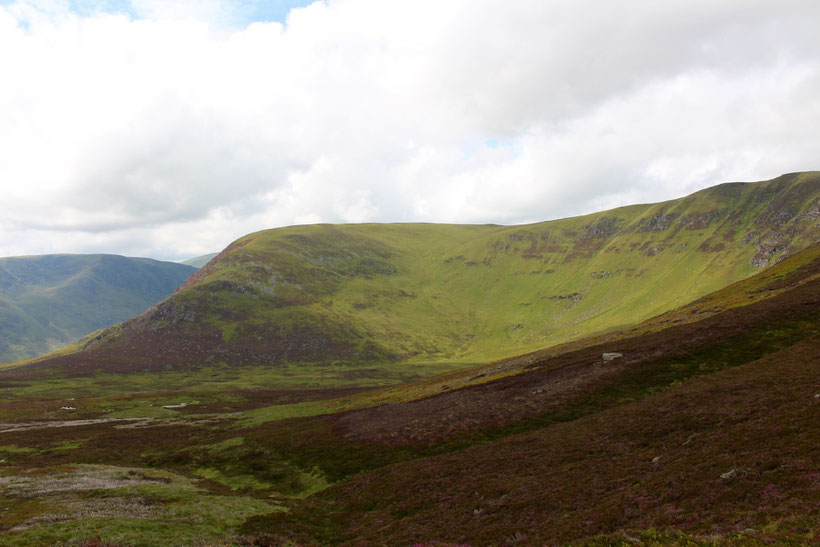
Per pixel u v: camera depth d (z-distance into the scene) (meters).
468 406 66.50
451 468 44.12
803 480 20.47
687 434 34.69
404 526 32.94
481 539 26.62
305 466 56.81
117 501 36.06
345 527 36.09
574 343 113.88
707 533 18.42
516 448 45.38
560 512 27.22
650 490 25.73
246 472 57.34
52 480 43.94
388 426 65.50
